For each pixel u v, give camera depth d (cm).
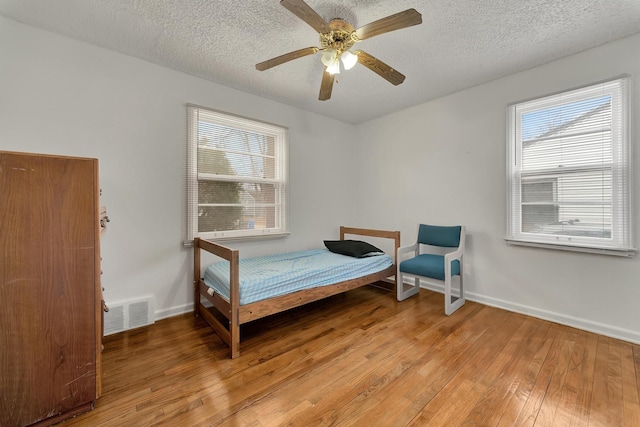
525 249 254
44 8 172
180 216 255
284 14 177
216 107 275
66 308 129
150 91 238
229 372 166
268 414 132
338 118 385
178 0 165
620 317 207
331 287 251
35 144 192
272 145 323
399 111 357
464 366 171
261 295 203
